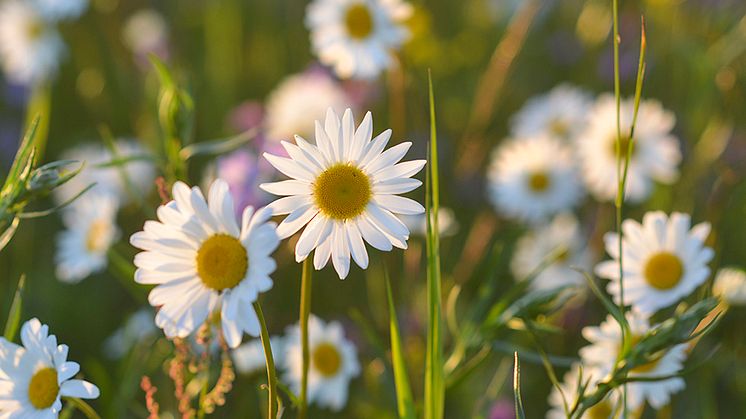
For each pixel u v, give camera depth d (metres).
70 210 0.95
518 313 0.57
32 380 0.51
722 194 0.72
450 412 0.75
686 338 0.52
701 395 0.69
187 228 0.49
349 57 0.76
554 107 1.04
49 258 0.99
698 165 0.88
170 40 1.28
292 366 0.68
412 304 0.76
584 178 0.91
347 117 0.51
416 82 1.02
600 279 0.87
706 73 0.95
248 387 0.65
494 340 0.60
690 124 0.98
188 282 0.49
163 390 0.68
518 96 1.19
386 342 0.76
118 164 0.59
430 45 1.08
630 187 0.85
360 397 0.73
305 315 0.53
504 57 1.02
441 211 0.79
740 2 1.04
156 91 1.00
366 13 0.76
